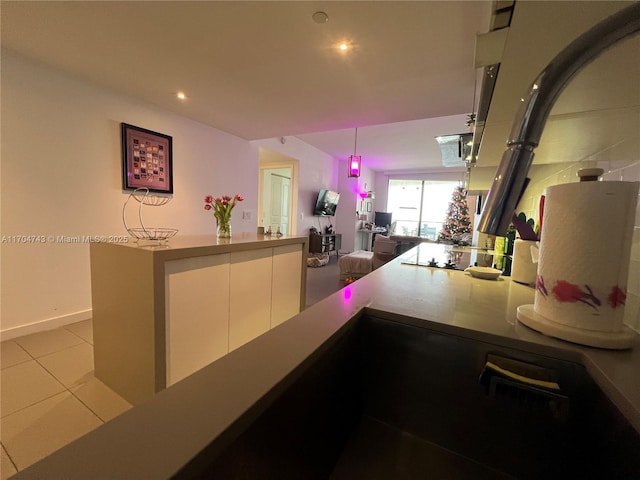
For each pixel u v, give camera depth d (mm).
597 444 417
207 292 1630
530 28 414
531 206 1637
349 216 7359
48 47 1877
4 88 1981
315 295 3695
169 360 1423
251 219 4246
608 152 831
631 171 694
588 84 493
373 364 680
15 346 2029
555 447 509
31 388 1586
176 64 2025
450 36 1601
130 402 1479
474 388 578
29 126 2111
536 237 997
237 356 431
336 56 1836
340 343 570
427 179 8141
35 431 1294
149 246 1483
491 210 414
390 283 980
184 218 3281
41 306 2260
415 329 629
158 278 1328
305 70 2025
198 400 322
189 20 1546
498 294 849
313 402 478
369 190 8141
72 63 2088
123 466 235
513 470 550
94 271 1596
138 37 1719
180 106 2854
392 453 604
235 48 1790
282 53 1826
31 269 2197
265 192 6574
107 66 2109
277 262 2252
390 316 657
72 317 2420
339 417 586
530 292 877
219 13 1482
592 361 447
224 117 3129
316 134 4891
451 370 599
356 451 606
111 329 1537
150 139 2857
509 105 707
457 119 3889
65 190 2328
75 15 1540
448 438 608
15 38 1781
